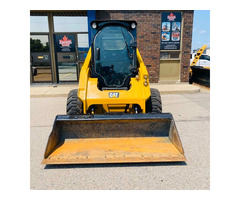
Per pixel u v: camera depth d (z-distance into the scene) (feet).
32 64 29.86
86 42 29.07
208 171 9.93
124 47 13.85
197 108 19.97
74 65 29.81
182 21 28.35
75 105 13.64
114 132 11.43
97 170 10.03
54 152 10.21
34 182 9.20
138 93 12.69
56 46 29.17
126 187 8.87
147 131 11.51
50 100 23.16
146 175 9.66
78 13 28.19
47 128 15.24
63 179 9.40
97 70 13.94
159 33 28.32
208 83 29.09
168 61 29.71
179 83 30.35
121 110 12.89
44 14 28.09
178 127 15.30
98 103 12.39
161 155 10.03
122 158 9.82
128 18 27.45
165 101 22.50
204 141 13.01
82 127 11.28
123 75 14.07
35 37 28.86
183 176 9.59
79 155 10.02
